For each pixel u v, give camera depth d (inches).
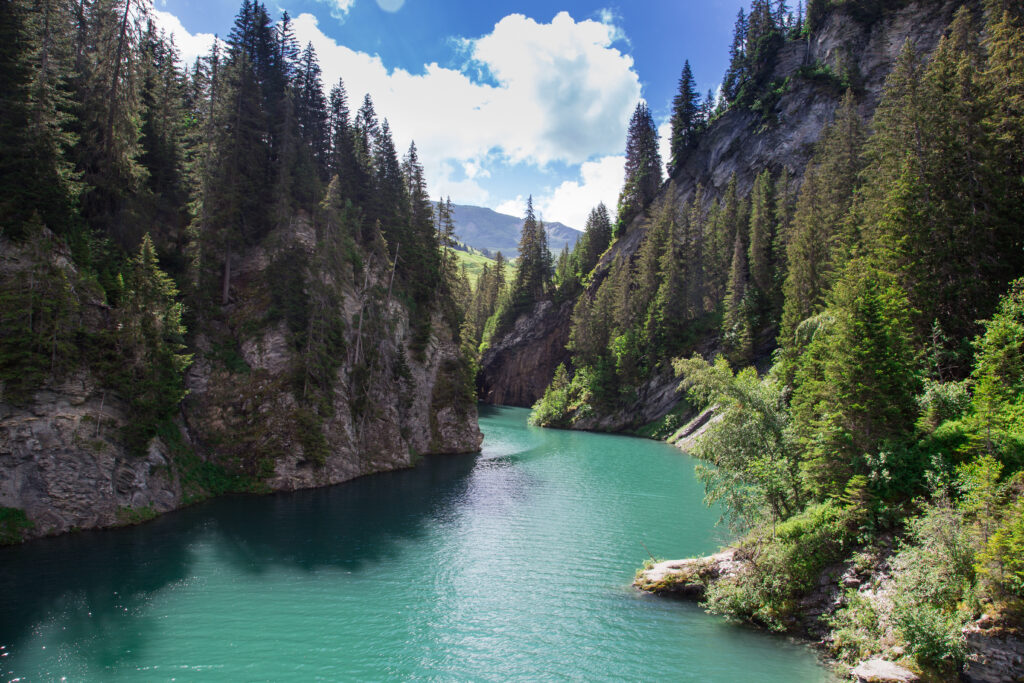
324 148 2834.6
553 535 1296.8
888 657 653.3
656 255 4084.6
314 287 1927.9
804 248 2458.2
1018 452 755.4
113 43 1758.1
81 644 724.7
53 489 1136.2
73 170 1576.0
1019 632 585.3
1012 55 1454.2
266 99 2450.8
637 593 965.8
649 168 5265.8
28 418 1125.7
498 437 3216.0
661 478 2020.2
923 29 3754.9
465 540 1247.5
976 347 1143.0
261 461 1658.5
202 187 1925.4
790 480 1005.2
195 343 1763.0
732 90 5236.2
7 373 1114.7
